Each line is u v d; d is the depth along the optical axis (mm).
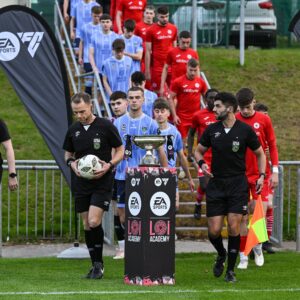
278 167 23969
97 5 33125
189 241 27156
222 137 19156
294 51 41875
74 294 16922
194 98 29516
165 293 17109
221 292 17453
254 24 43188
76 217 23625
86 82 32500
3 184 28422
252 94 21719
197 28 43062
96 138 19250
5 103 35344
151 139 18375
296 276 20078
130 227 18375
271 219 24312
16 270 20922
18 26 23594
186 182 28875
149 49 32062
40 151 31516
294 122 34781
